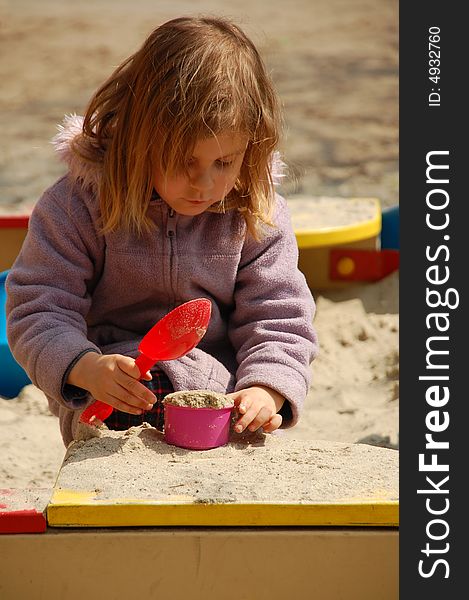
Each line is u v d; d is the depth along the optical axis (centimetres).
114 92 249
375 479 203
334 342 405
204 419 222
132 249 257
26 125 874
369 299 438
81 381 231
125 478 201
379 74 1074
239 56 242
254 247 269
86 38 1183
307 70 1077
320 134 859
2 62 1084
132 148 241
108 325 269
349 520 189
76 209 256
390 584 190
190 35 241
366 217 452
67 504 187
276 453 222
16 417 340
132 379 224
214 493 192
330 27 1266
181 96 232
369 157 796
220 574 188
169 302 264
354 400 358
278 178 274
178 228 259
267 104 249
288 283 268
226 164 237
